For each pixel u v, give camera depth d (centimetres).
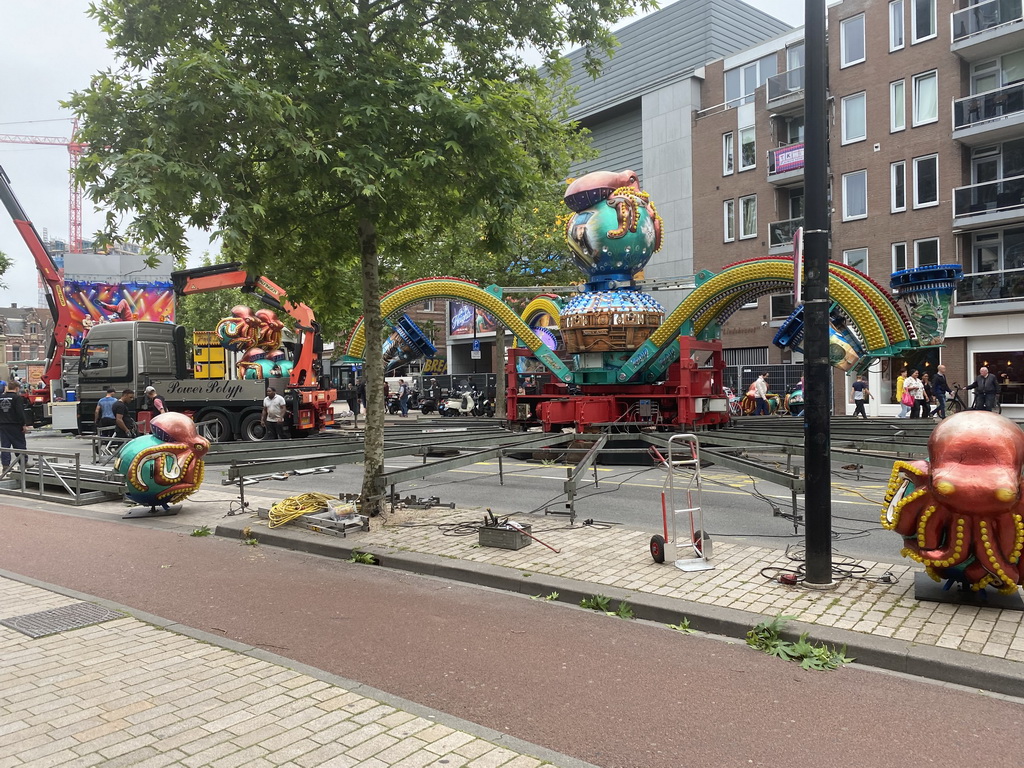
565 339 1559
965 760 333
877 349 1140
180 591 625
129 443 979
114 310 3014
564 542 742
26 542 831
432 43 902
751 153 3209
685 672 438
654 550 654
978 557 486
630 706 392
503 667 448
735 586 579
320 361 2266
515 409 1675
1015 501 465
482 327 4469
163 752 336
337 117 750
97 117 696
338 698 396
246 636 510
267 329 2103
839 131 2888
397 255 1020
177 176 657
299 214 866
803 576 592
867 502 1007
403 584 639
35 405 2817
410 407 3722
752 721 373
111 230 680
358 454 997
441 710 389
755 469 816
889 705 392
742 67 3284
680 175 3469
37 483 1291
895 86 2733
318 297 988
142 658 459
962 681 417
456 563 666
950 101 2570
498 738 349
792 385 2884
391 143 784
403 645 488
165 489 966
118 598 609
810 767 328
